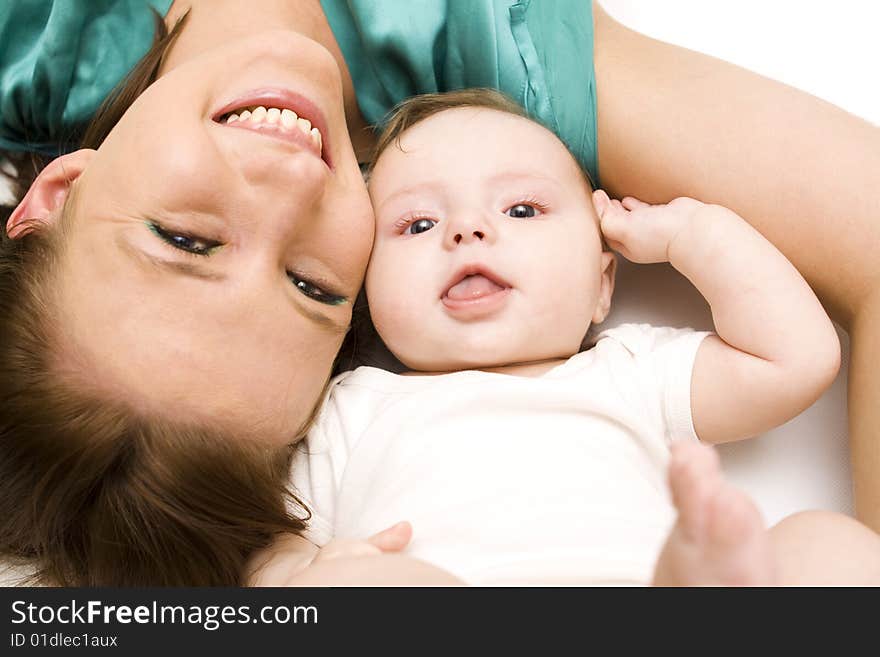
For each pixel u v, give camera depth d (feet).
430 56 3.33
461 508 2.64
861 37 3.82
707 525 1.74
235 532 2.77
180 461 2.60
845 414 3.30
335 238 2.84
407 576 2.17
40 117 3.43
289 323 2.69
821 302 3.18
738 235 3.01
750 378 2.92
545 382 2.88
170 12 3.34
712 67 3.31
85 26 3.28
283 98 2.77
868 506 2.87
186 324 2.55
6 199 3.66
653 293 3.58
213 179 2.55
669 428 3.04
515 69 3.33
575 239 3.10
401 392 3.05
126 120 2.74
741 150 3.10
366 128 3.56
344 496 2.93
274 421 2.73
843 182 2.99
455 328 3.03
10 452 2.71
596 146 3.35
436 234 3.09
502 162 3.12
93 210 2.65
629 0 3.99
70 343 2.59
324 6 3.36
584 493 2.67
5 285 2.79
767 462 3.27
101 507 2.69
